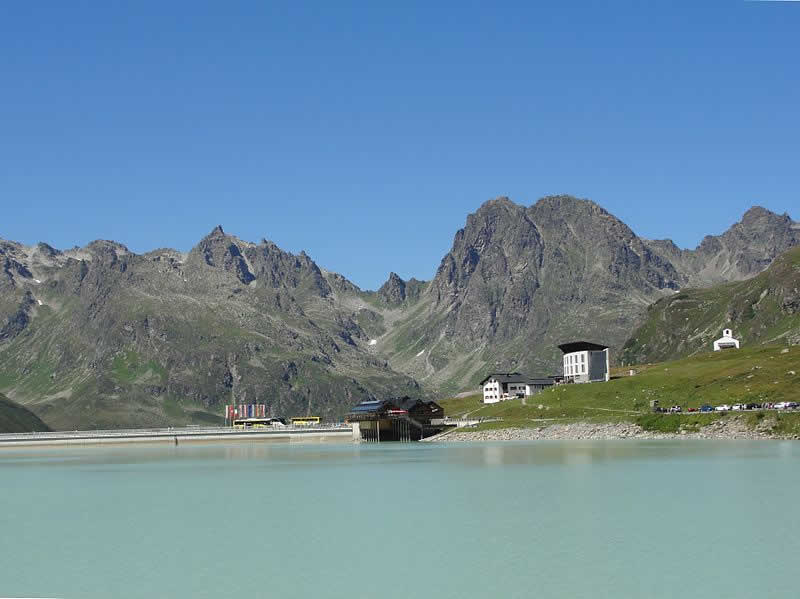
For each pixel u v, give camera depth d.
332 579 79.81
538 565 82.75
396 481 155.12
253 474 180.38
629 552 86.94
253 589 77.31
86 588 78.81
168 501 133.75
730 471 150.00
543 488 135.00
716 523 100.38
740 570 79.50
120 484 163.62
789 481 134.38
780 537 92.50
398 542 94.88
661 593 73.06
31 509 127.38
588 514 108.50
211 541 98.19
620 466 165.75
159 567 85.88
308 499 132.38
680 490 127.31
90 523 112.56
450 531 100.25
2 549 95.44
